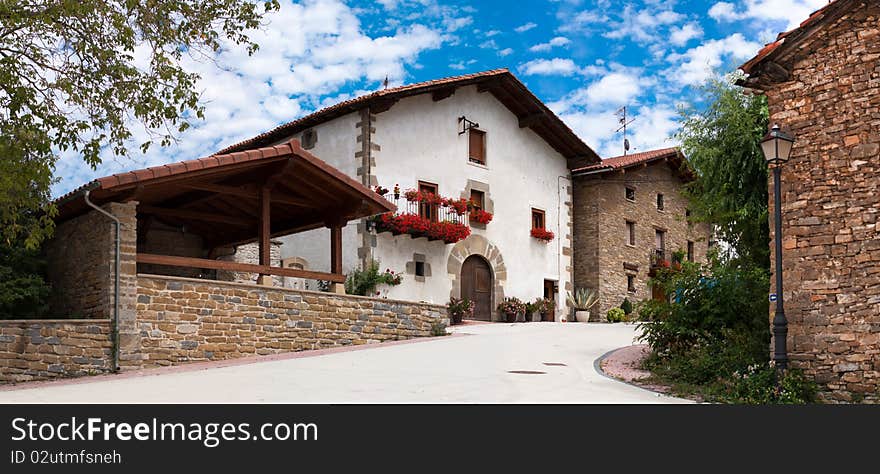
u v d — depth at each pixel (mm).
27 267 13703
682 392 10133
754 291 12367
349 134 22250
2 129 10492
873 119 9742
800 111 10289
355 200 15734
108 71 11211
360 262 21344
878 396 9289
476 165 24719
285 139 24266
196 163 12867
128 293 12211
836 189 9906
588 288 27766
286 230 17625
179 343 12719
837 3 9922
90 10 10703
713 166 14477
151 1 11383
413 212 22719
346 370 11266
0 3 10000
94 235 12742
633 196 29625
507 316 24688
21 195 10820
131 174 12086
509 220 25609
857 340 9555
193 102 11594
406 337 16875
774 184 9789
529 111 26172
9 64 10359
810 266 9977
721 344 11617
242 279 19406
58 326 11398
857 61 9914
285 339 14320
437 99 23625
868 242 9609
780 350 9656
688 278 13047
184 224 17938
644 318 13250
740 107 14406
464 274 24203
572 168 28297
